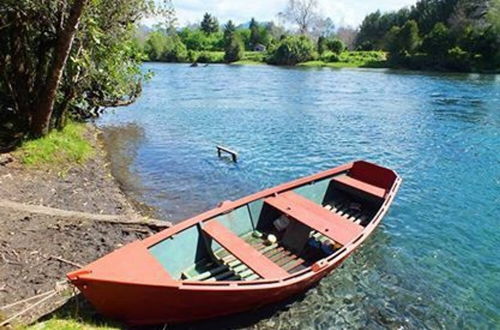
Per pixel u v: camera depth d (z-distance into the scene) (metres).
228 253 9.20
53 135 15.59
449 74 64.00
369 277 9.80
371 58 86.06
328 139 23.27
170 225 10.57
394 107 33.81
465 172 17.75
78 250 9.12
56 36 13.48
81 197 12.48
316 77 59.34
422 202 14.47
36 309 7.14
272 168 17.95
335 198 12.52
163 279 6.89
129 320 7.20
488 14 73.75
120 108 30.92
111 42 16.80
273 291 7.68
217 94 40.53
